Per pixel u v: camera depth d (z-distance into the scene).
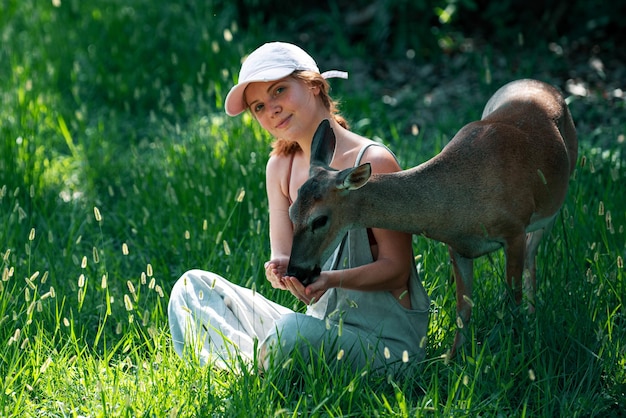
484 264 6.82
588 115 10.63
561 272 6.43
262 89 5.72
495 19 13.44
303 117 5.74
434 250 6.80
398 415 5.05
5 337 6.04
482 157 5.63
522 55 12.73
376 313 5.70
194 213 8.11
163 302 6.80
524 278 6.46
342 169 5.77
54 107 10.73
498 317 5.64
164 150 9.35
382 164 5.66
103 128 10.31
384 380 5.54
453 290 6.38
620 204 7.57
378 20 13.38
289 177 6.05
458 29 13.67
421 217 5.49
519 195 5.69
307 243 5.29
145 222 8.02
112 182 9.34
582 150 9.05
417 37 13.00
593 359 5.62
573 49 12.91
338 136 5.84
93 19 13.03
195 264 7.33
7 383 5.47
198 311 5.93
